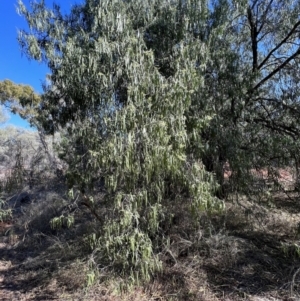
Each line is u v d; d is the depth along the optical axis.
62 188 6.97
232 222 4.92
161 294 3.51
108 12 3.56
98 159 3.25
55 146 5.20
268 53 6.18
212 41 4.22
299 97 5.52
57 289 3.77
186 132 3.49
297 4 5.57
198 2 4.18
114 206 3.41
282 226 4.97
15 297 3.69
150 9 4.22
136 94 3.15
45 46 4.22
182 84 3.20
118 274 3.67
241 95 4.48
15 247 5.39
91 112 3.72
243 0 4.49
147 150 3.06
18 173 8.36
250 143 4.74
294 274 3.47
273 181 4.94
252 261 3.99
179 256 4.09
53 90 4.58
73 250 4.58
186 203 4.08
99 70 3.54
